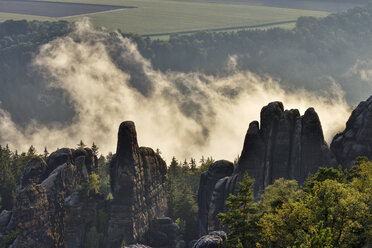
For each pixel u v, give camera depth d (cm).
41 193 12900
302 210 6128
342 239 5928
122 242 13012
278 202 7775
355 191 6506
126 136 13450
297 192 8038
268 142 12925
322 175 7725
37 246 12525
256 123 13212
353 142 13025
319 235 4316
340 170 8519
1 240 12975
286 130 12950
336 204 6097
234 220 7625
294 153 12838
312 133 12800
